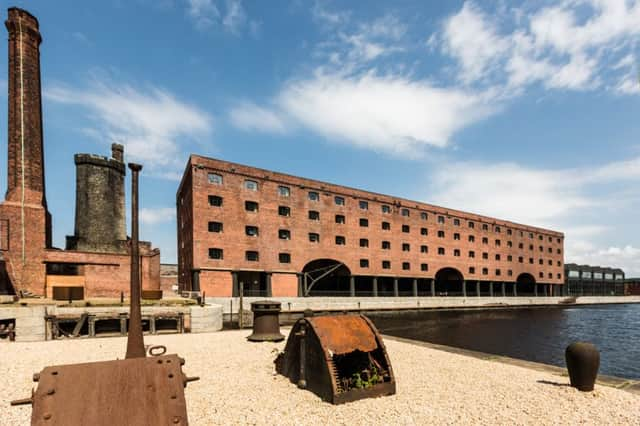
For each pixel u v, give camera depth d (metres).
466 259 73.56
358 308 54.56
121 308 23.48
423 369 11.36
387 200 62.31
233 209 46.31
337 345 8.67
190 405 7.88
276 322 17.59
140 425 3.94
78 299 28.97
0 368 11.18
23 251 33.53
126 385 4.27
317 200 54.44
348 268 55.97
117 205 45.97
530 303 84.88
